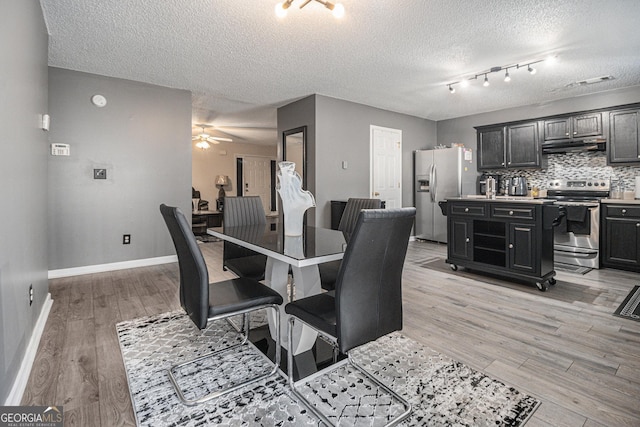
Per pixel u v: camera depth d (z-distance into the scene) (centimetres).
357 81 432
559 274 388
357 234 129
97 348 211
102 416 148
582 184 495
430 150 604
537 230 321
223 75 405
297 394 163
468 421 145
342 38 309
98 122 396
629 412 150
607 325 244
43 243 268
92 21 275
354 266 134
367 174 559
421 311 272
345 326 136
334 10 240
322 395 164
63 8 255
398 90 472
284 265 212
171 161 448
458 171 562
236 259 267
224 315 161
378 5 255
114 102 406
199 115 629
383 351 207
